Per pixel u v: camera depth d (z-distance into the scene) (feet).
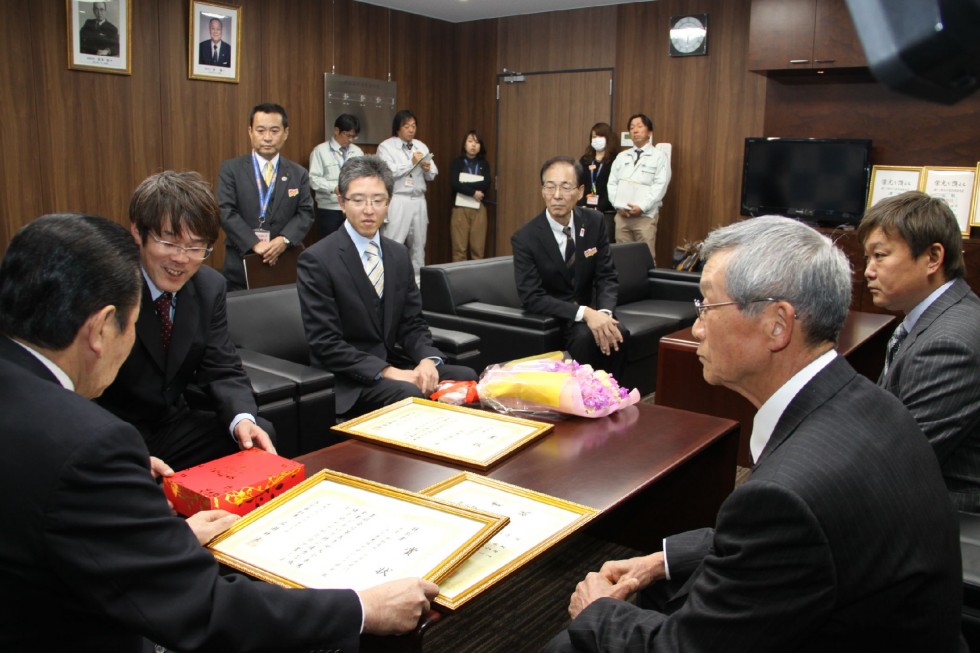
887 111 20.02
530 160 27.48
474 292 13.98
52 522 3.21
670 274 17.74
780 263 3.81
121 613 3.38
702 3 22.99
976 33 1.39
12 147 17.49
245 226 15.98
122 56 19.03
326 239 9.92
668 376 11.09
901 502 3.43
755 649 3.41
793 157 20.74
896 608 3.40
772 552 3.33
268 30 22.34
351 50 24.79
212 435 7.52
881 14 1.49
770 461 3.56
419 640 4.07
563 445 6.59
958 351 6.03
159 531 3.52
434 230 28.86
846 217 20.16
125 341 3.74
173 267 6.63
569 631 4.29
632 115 24.71
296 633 3.71
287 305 10.55
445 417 7.09
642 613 4.19
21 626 3.35
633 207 22.57
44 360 3.55
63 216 3.60
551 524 5.04
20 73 17.43
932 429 5.99
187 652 3.50
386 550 4.49
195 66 20.59
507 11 26.30
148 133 19.94
